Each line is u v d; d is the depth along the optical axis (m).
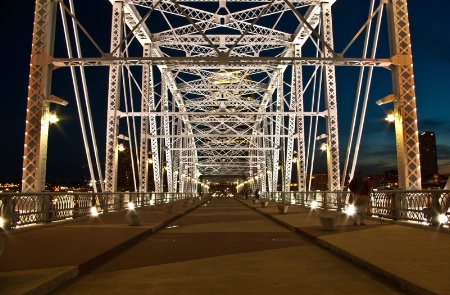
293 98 38.75
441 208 13.30
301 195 33.91
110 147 26.23
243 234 14.95
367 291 6.54
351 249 9.57
